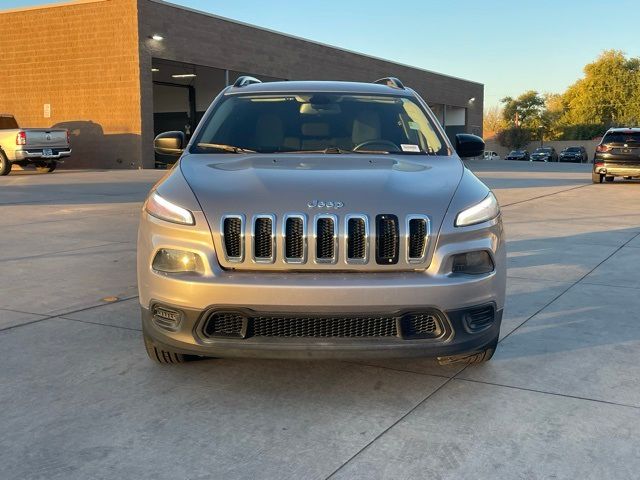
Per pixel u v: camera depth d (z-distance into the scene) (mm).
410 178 3695
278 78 32469
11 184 16953
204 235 3258
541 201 14219
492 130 103000
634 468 2752
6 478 2660
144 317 3512
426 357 3266
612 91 77375
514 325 4773
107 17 25562
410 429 3113
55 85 27156
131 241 8305
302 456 2854
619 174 19094
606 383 3676
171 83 32938
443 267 3256
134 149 25859
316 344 3189
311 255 3229
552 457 2844
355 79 38500
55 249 7742
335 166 3934
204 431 3090
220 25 28719
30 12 27078
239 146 4508
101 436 3031
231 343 3221
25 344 4305
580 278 6352
